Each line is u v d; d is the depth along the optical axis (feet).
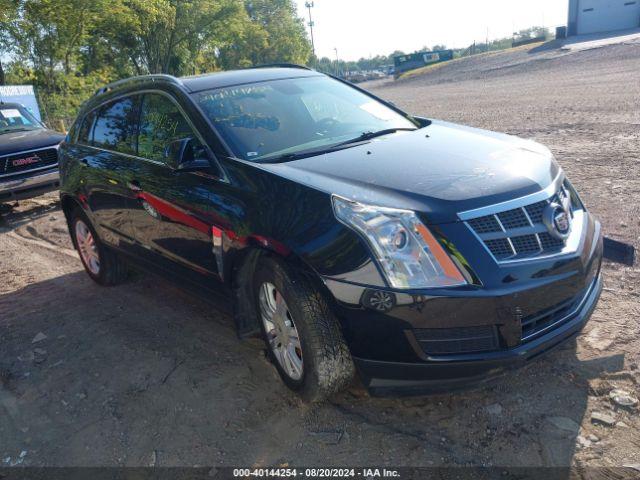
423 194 9.55
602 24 136.98
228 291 11.92
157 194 13.32
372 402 10.82
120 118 15.90
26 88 63.00
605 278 14.52
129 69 143.74
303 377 10.37
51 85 94.99
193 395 11.79
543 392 10.41
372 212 9.32
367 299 9.17
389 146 12.10
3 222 29.91
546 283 9.31
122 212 15.29
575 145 30.37
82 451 10.57
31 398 12.59
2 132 32.96
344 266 9.29
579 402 10.02
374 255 9.14
